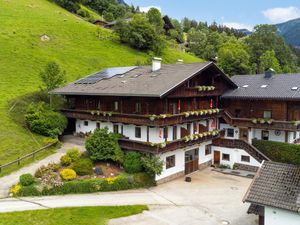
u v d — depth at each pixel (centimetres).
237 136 4450
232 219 2738
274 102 4128
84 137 4419
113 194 3156
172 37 12500
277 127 4031
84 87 4297
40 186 2984
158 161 3447
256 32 11019
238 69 9050
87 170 3303
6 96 4803
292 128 3922
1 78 5388
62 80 4859
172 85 3381
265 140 4209
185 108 3875
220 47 11081
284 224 2144
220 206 3017
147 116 3422
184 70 3881
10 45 6594
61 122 4256
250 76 4894
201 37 13000
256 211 2316
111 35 9006
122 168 3522
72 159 3425
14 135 3922
